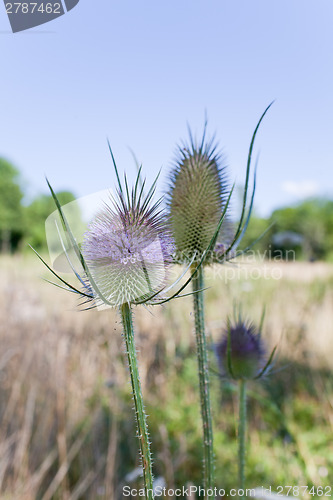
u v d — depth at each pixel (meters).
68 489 3.20
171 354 5.04
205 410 2.05
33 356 4.33
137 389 1.50
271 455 3.59
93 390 4.38
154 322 5.61
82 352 4.79
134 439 3.86
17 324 5.08
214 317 5.67
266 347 2.72
